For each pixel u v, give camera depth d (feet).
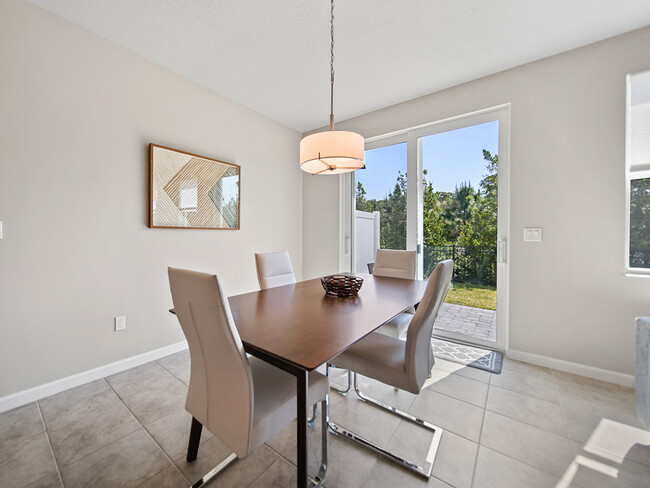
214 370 3.38
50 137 5.96
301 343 3.31
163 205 7.78
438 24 6.18
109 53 6.78
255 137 10.63
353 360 4.67
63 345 6.24
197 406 3.73
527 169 7.59
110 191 6.88
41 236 5.89
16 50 5.52
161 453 4.50
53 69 5.97
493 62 7.54
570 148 7.04
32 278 5.81
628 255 6.59
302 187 12.90
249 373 3.10
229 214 9.63
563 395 6.06
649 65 6.20
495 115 8.29
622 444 4.64
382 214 10.68
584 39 6.63
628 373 6.45
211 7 5.73
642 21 6.07
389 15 5.92
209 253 9.13
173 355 8.12
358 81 8.48
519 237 7.73
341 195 11.75
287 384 3.89
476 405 5.73
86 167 6.48
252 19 6.05
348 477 4.09
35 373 5.88
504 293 8.25
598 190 6.73
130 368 7.30
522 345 7.75
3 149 5.41
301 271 12.86
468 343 8.87
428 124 9.36
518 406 5.69
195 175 8.55
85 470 4.17
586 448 4.57
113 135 6.89
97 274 6.71
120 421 5.25
